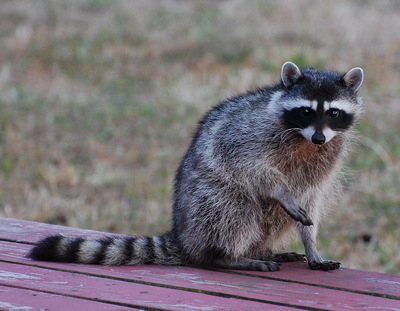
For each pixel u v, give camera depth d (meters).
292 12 23.64
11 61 20.73
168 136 16.14
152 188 13.35
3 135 16.03
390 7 24.66
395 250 10.77
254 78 18.41
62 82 19.31
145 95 18.59
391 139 15.02
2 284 5.13
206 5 25.33
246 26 22.59
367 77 18.36
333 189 7.04
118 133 16.39
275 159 6.54
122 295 4.93
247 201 6.45
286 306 4.79
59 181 14.00
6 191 13.44
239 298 4.99
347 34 21.33
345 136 6.88
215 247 6.31
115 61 20.78
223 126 6.59
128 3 25.62
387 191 12.70
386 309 4.76
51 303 4.69
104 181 13.93
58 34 22.62
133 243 6.17
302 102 6.58
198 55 20.95
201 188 6.41
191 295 4.98
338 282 5.56
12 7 25.03
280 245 6.93
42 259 5.92
